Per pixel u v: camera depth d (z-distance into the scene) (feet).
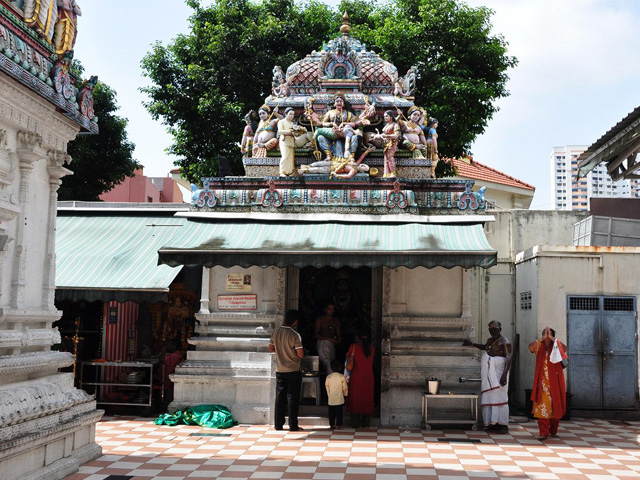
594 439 30.40
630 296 38.96
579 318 38.83
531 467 24.26
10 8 19.79
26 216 22.12
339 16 63.57
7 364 20.08
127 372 40.86
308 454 26.14
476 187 75.66
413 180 34.78
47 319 23.17
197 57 59.21
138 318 44.83
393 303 34.24
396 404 33.27
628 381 38.32
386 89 37.58
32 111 21.57
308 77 37.63
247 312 34.73
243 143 37.47
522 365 42.52
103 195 92.38
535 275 39.65
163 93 58.95
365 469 23.66
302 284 39.91
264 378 33.22
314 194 34.47
